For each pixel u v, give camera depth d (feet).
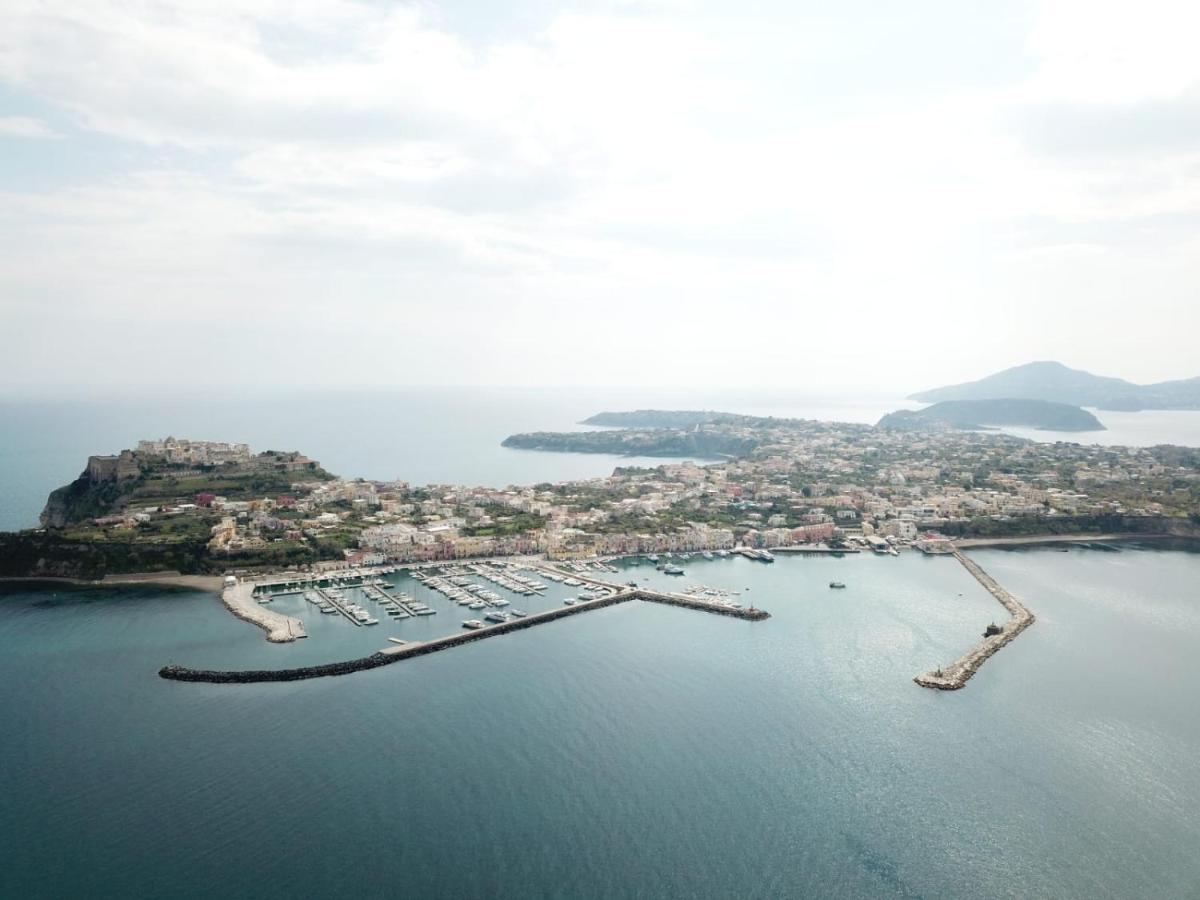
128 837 602.85
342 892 546.67
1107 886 575.38
